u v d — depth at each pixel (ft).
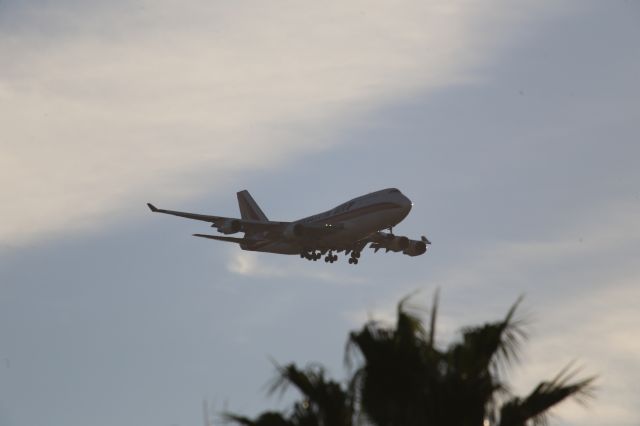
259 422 198.08
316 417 199.52
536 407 196.65
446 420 197.77
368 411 201.46
